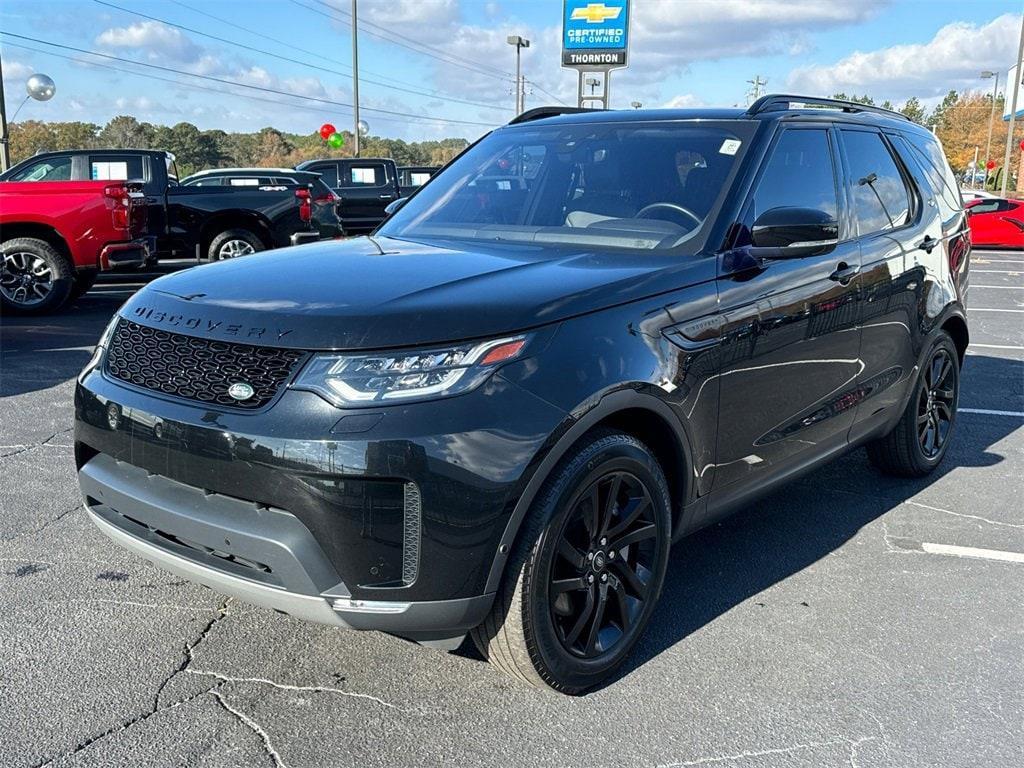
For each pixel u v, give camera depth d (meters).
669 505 3.18
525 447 2.58
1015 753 2.73
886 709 2.96
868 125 4.63
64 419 6.06
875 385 4.39
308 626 3.39
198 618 3.43
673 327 3.04
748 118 3.89
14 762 2.56
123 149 12.58
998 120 98.44
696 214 3.49
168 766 2.56
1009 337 10.05
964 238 5.35
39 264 10.22
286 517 2.55
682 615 3.57
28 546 4.03
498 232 3.72
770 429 3.60
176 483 2.76
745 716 2.90
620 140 4.00
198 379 2.70
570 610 2.90
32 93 16.47
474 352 2.57
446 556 2.54
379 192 19.39
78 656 3.13
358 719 2.82
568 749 2.71
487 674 3.10
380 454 2.45
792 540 4.34
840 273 3.92
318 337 2.56
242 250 13.07
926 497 4.98
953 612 3.64
